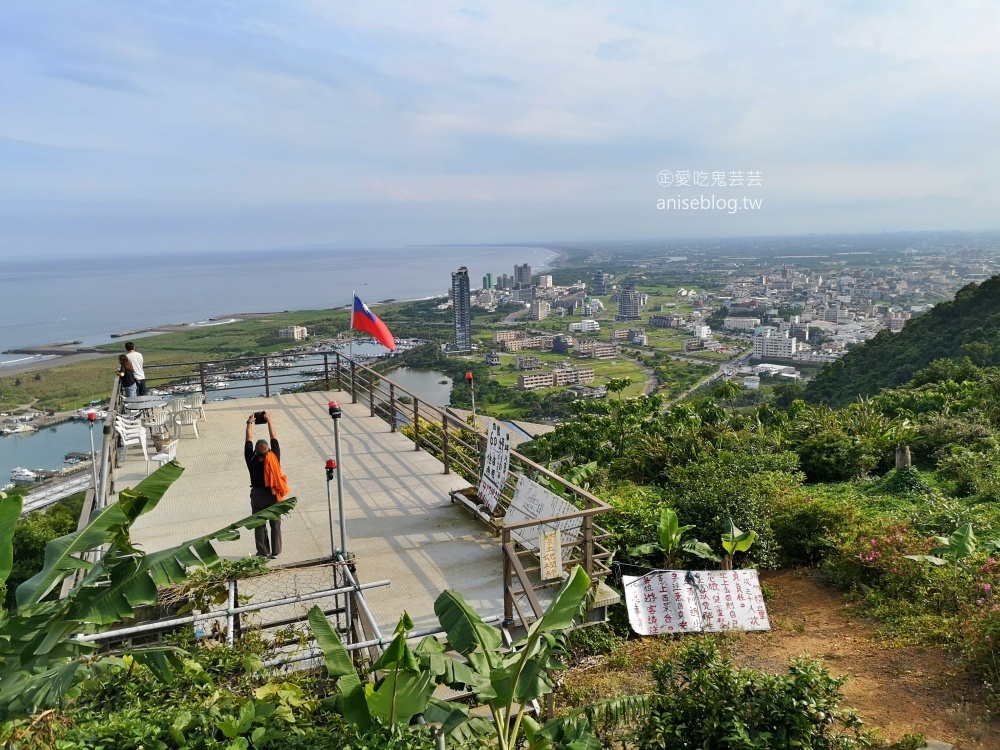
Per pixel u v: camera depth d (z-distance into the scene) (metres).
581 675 5.78
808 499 8.85
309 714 4.07
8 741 2.97
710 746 4.13
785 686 4.25
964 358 24.73
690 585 6.71
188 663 4.18
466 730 3.68
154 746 3.42
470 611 4.01
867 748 4.54
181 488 8.52
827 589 7.41
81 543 3.48
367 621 4.72
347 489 8.66
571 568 6.19
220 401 13.49
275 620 5.63
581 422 13.70
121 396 11.08
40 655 3.11
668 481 10.97
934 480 11.24
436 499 8.36
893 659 5.77
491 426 7.58
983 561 6.78
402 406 11.30
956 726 4.75
